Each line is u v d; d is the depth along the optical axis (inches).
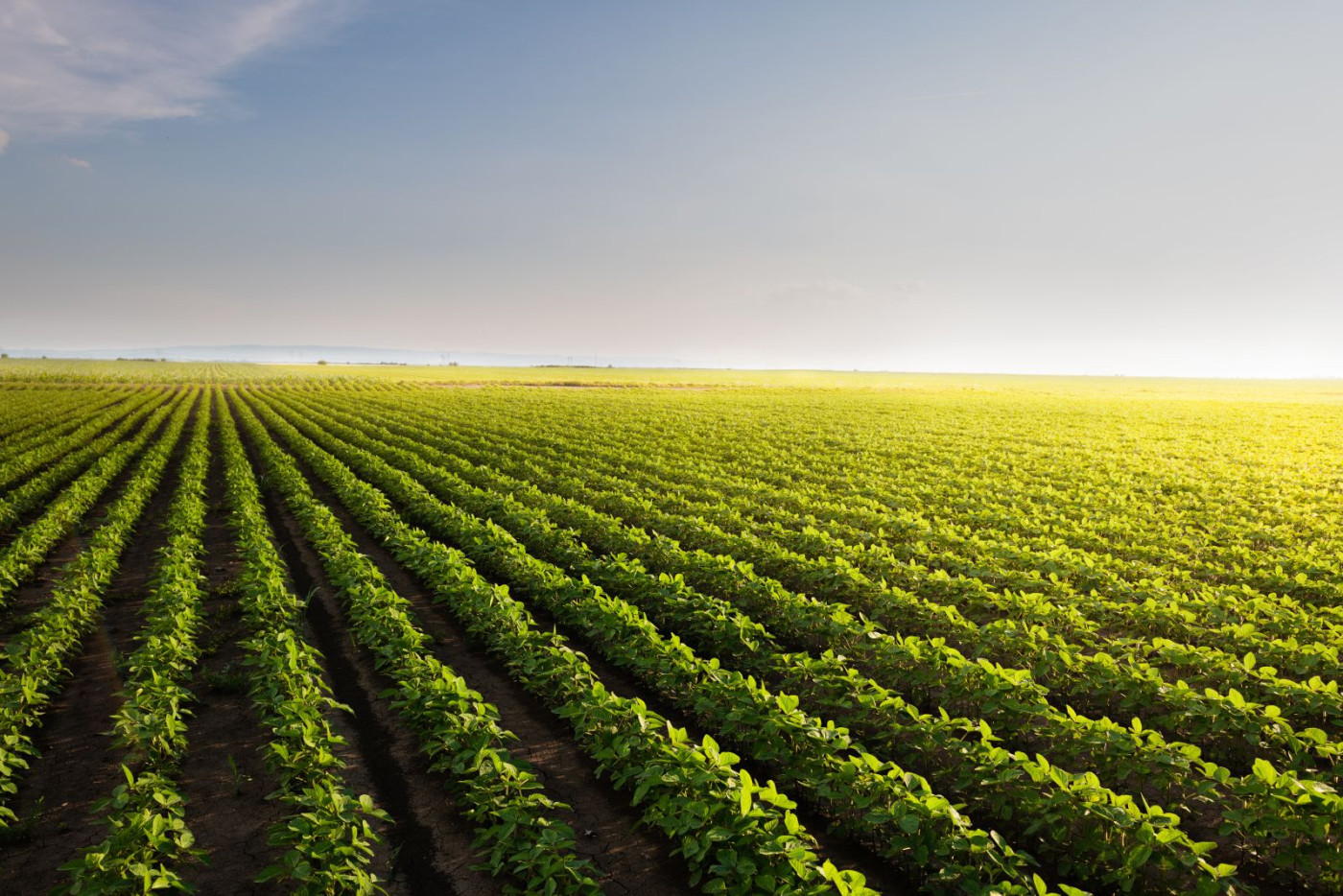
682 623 460.4
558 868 235.0
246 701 394.9
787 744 305.6
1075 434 1753.2
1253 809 252.4
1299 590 538.6
